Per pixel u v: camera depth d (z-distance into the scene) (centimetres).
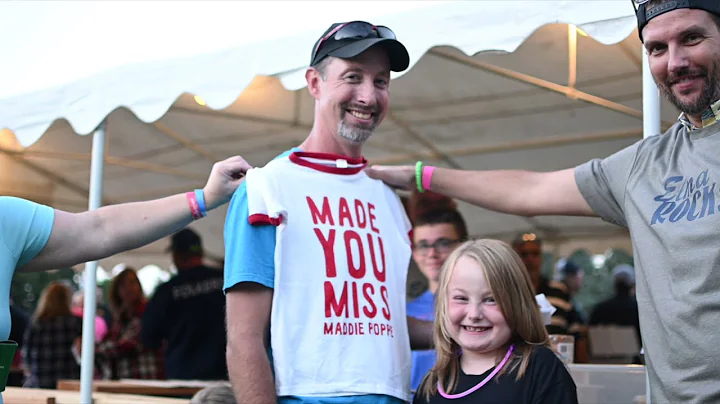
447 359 212
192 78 285
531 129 542
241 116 507
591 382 268
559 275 735
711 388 169
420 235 294
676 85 182
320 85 219
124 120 514
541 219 748
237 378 197
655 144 197
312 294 204
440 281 216
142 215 206
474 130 553
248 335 198
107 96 309
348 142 216
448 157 632
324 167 216
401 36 247
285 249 203
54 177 640
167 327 488
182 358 483
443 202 300
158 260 869
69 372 580
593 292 2414
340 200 216
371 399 204
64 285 596
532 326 209
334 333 203
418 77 449
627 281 588
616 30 217
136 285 586
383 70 215
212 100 279
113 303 587
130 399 328
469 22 236
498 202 230
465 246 216
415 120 535
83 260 199
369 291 212
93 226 199
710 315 170
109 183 676
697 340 171
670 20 178
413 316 287
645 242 187
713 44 177
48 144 556
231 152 600
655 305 181
